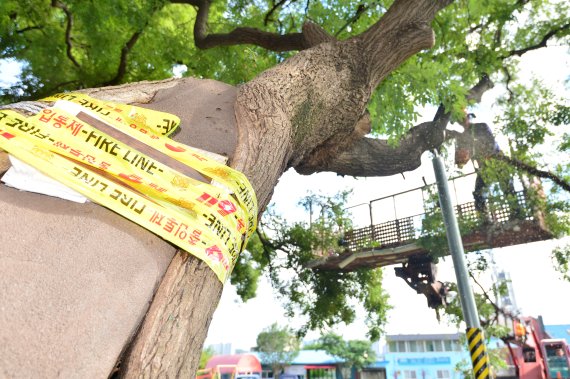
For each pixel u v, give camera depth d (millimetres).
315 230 13117
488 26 11047
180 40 9039
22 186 1433
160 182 1642
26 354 1064
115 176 1563
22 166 1463
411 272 12805
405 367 31844
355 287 13492
